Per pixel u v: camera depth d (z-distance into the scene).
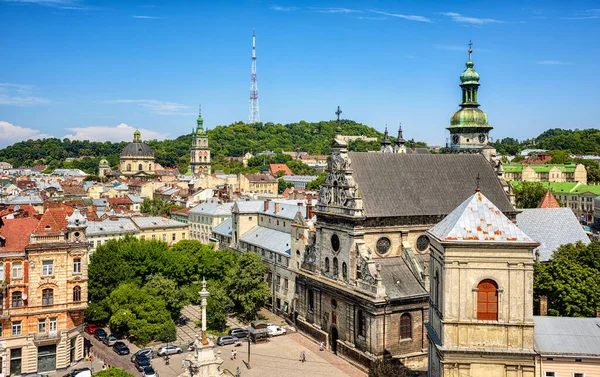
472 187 105.06
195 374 71.81
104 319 112.94
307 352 101.31
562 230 118.12
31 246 88.50
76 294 93.25
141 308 104.00
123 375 63.38
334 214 98.69
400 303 90.31
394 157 103.06
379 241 97.00
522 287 53.22
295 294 117.69
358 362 92.62
